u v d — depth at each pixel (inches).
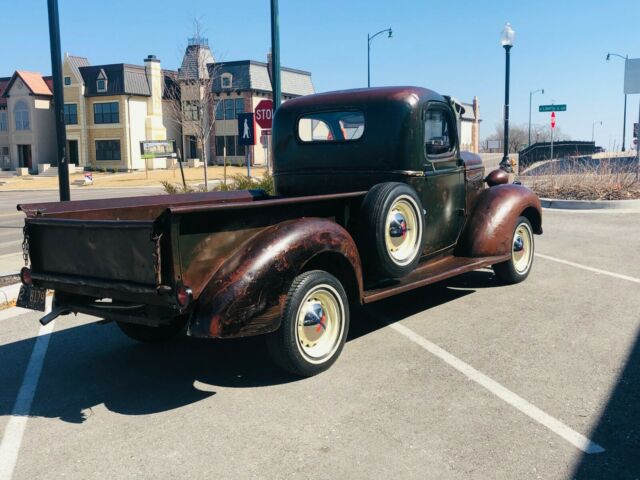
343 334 185.9
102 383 182.1
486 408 155.2
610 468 126.3
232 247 163.6
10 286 285.1
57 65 313.6
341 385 172.4
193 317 156.9
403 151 225.6
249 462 132.4
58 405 166.7
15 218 748.6
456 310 245.8
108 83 2144.4
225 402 164.6
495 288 280.5
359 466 129.3
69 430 151.1
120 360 202.4
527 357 190.4
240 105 2137.1
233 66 2140.7
